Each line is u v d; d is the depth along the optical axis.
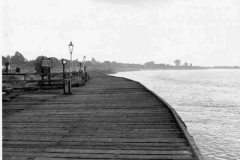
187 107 17.83
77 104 8.54
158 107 7.71
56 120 6.07
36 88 13.65
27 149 3.99
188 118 13.67
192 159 3.43
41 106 8.15
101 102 8.94
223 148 8.38
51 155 3.71
